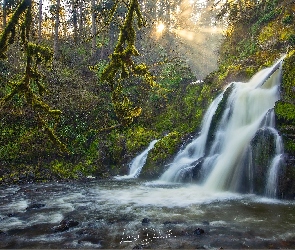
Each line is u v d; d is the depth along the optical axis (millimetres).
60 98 14008
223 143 10047
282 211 6402
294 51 10500
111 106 14977
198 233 5117
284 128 8328
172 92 16078
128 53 2842
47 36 23438
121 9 16047
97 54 20422
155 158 11211
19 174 10656
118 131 14062
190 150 11156
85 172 11586
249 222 5688
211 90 13570
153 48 23375
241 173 8422
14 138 12227
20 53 14383
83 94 14836
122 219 5988
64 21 22188
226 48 18312
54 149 12242
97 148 12805
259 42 14906
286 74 10008
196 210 6543
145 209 6691
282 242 4746
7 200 7688
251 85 11430
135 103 15703
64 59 16562
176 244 4715
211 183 9000
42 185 9773
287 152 7785
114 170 11961
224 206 6840
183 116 14352
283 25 14133
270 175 7781
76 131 13453
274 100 9758
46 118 12562
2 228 5539
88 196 8078
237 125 10289
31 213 6492
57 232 5312
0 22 19000
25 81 2762
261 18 16047
